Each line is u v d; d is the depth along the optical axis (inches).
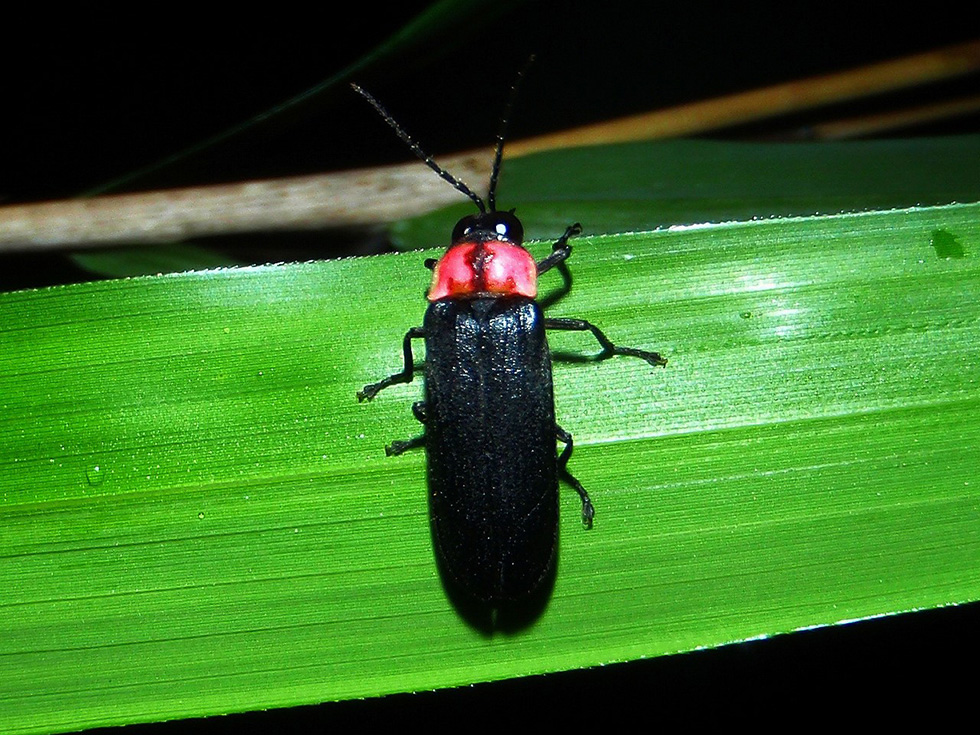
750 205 3.4
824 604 3.2
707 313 3.2
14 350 3.2
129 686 3.2
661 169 3.5
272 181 3.5
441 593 3.2
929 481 3.2
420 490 3.2
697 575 3.2
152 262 3.5
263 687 3.2
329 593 3.2
